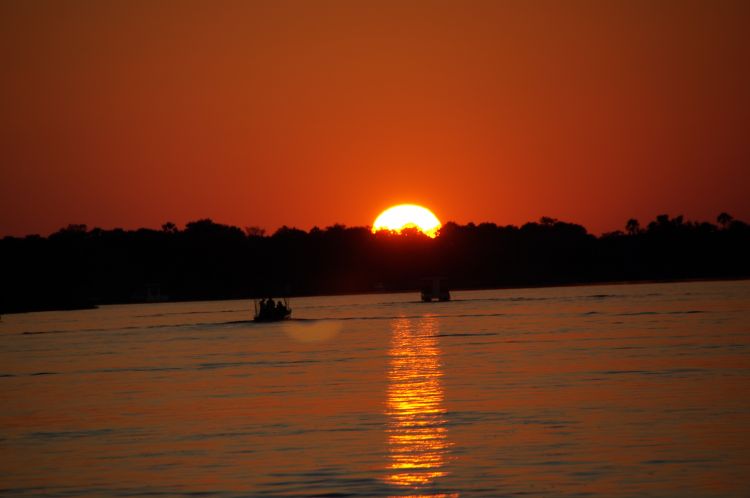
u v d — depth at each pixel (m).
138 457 110.62
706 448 106.12
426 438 115.56
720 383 151.25
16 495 96.50
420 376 175.00
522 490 92.56
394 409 136.62
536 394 145.88
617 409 130.38
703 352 199.50
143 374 196.62
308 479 98.19
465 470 100.06
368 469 101.44
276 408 141.25
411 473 99.56
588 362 188.00
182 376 189.62
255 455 109.38
